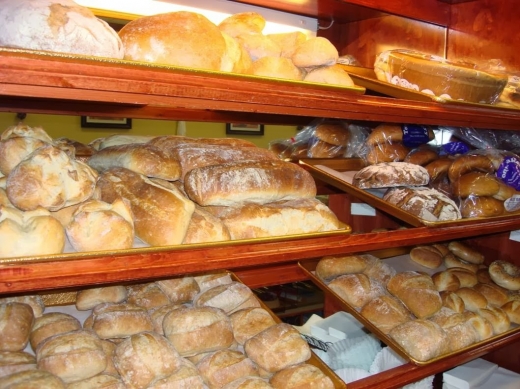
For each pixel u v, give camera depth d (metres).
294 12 1.76
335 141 1.87
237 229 1.15
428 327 1.46
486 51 1.95
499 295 1.82
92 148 1.38
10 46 0.83
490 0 1.92
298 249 1.15
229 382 1.12
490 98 1.61
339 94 1.18
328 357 1.53
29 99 1.40
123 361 1.05
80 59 0.82
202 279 1.47
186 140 1.39
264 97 1.04
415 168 1.66
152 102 0.91
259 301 1.45
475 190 1.67
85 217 0.94
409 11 1.86
